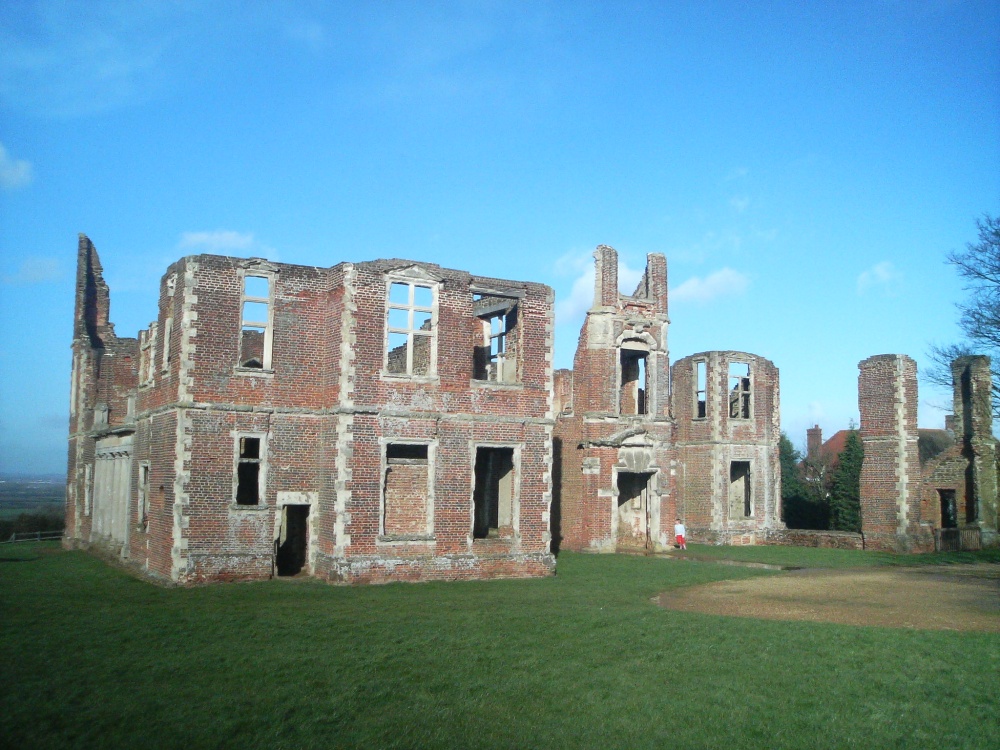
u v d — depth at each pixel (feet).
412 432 91.86
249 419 89.04
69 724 41.27
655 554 132.26
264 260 90.99
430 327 99.76
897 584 94.53
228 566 86.38
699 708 45.14
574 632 61.77
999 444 144.87
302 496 91.04
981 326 112.57
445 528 92.84
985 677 50.70
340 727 41.68
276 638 58.65
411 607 72.08
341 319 90.33
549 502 99.45
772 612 73.97
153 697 45.29
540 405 99.91
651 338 139.95
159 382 93.91
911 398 143.23
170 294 93.04
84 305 151.53
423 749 39.47
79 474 143.13
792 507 197.26
